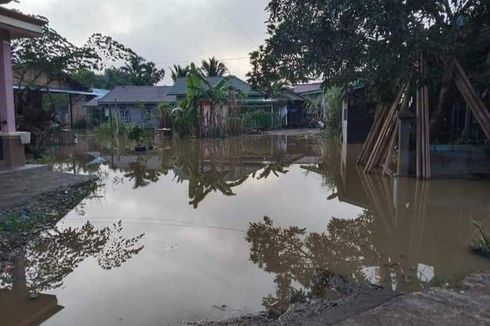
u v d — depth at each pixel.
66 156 14.03
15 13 8.48
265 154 14.39
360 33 7.11
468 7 7.76
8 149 9.07
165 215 6.03
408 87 8.09
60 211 6.11
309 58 7.56
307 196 7.36
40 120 13.70
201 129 21.59
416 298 2.73
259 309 3.12
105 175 9.93
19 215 5.48
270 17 8.03
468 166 8.41
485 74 7.98
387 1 6.62
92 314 3.04
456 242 4.59
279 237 4.93
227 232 5.16
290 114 31.42
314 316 2.88
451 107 9.69
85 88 25.19
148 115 27.33
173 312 3.07
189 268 3.96
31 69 15.56
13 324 2.92
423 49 6.96
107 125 23.88
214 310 3.10
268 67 8.42
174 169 11.05
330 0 6.94
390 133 9.46
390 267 3.91
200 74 21.86
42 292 3.44
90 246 4.60
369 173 9.47
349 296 3.24
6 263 4.07
